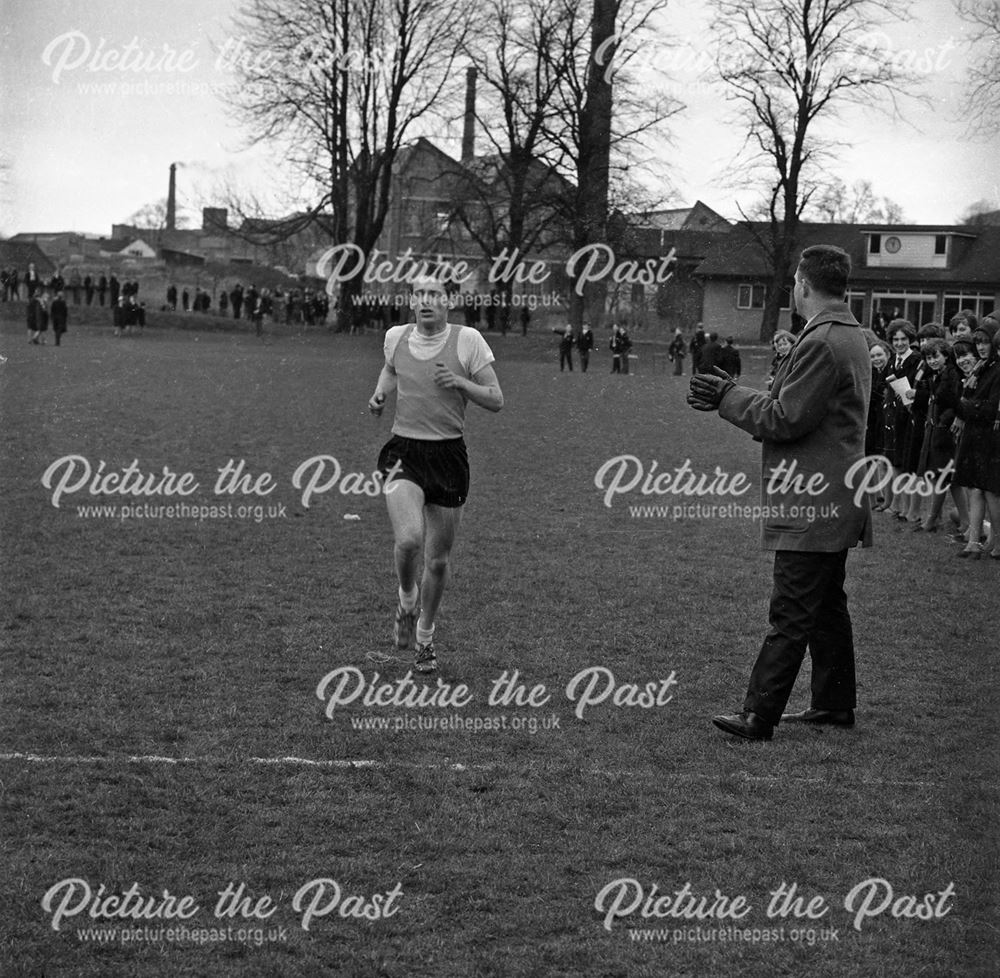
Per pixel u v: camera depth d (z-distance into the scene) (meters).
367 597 9.98
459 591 10.31
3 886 5.01
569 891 5.07
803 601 6.88
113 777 6.10
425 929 4.75
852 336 6.98
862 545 7.07
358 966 4.48
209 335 48.34
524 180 46.81
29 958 4.50
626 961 4.56
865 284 49.00
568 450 20.75
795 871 5.27
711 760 6.54
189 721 6.95
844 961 4.59
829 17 37.56
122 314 47.25
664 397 31.27
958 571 11.56
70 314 52.28
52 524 12.89
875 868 5.30
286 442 20.34
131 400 25.95
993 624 9.52
